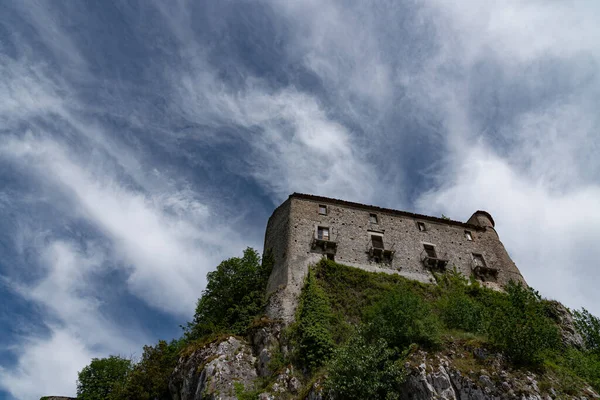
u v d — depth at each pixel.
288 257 36.31
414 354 24.64
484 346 25.16
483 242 44.28
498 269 41.50
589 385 24.05
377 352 23.70
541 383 22.89
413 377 23.30
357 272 36.09
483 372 23.36
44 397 39.34
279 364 28.17
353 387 22.09
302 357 28.05
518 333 25.12
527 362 24.28
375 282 35.75
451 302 33.34
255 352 30.11
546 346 26.28
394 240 40.72
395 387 23.22
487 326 28.25
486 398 22.25
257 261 39.75
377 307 30.53
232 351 29.66
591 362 27.89
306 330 29.28
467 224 45.41
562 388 22.89
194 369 29.52
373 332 26.77
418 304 28.42
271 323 31.16
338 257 37.59
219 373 27.38
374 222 41.88
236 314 34.41
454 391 22.86
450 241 42.91
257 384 27.34
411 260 39.44
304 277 35.03
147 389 33.12
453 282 38.59
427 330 26.05
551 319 34.41
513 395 22.16
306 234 38.62
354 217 41.62
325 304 32.19
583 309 36.94
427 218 44.31
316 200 42.22
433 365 23.80
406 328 26.11
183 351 32.75
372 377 22.69
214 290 37.44
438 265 39.75
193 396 27.91
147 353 35.66
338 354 24.61
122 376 40.81
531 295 35.28
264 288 36.69
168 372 33.53
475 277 40.25
